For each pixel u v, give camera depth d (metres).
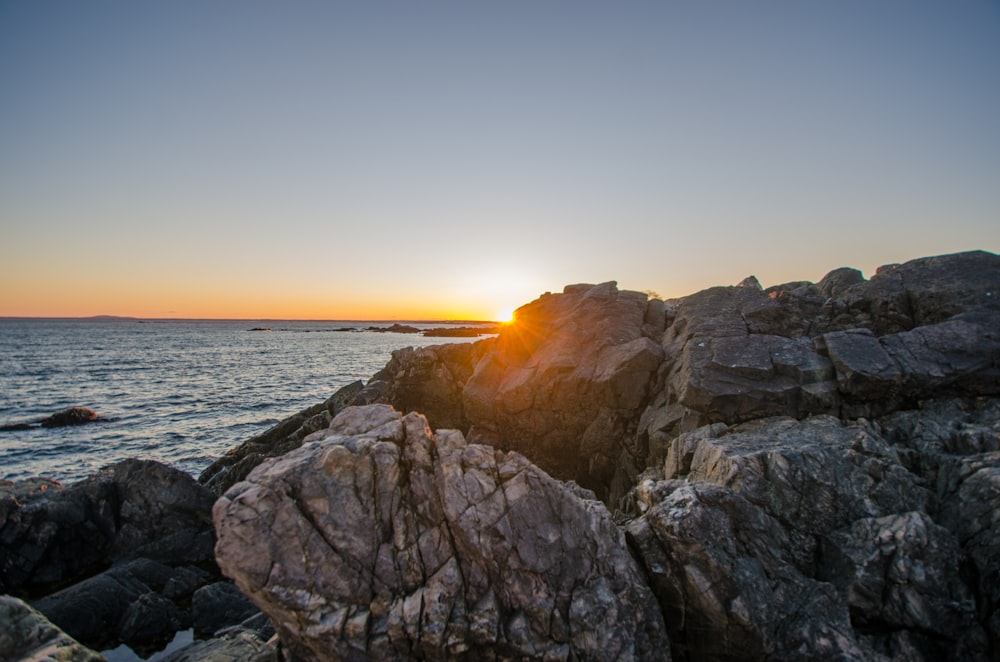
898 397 15.08
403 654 8.45
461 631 8.45
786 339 17.61
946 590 9.41
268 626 12.73
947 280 18.45
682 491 10.76
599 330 22.88
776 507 11.20
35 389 61.09
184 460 32.53
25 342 153.75
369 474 9.85
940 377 14.49
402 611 8.59
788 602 9.50
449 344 30.11
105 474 18.78
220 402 53.53
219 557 8.70
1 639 8.38
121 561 17.11
